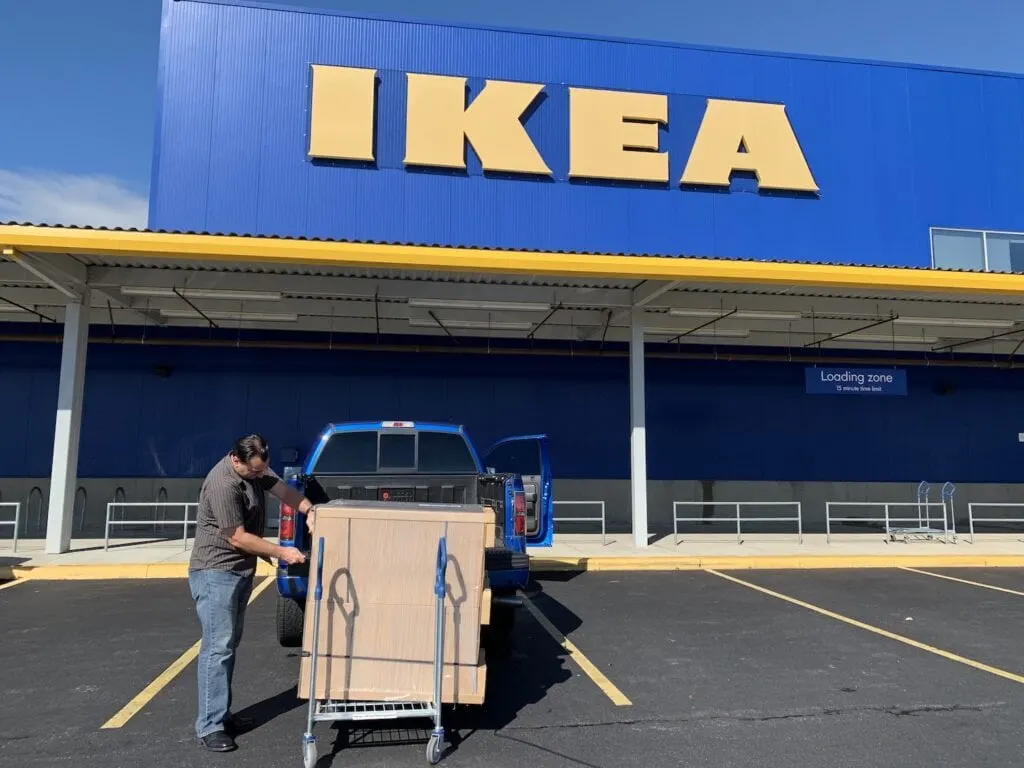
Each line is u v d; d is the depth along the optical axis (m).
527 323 15.16
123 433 15.02
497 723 4.66
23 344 15.00
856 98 16.27
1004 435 17.84
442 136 14.54
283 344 15.56
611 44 15.48
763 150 15.59
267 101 14.23
